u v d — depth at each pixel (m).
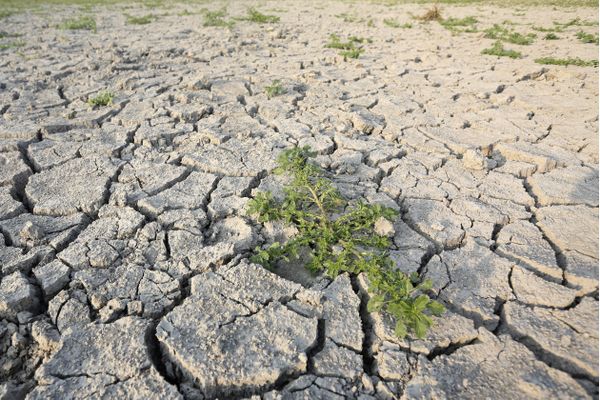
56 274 2.75
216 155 4.37
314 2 24.36
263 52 9.38
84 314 2.48
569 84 6.71
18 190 3.90
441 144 4.62
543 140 4.74
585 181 3.84
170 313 2.44
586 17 14.54
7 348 2.38
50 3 23.11
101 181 3.88
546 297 2.55
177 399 2.00
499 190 3.77
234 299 2.53
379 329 2.37
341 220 3.18
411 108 5.77
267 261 2.84
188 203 3.56
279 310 2.46
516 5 19.27
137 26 13.50
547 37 10.82
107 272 2.79
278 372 2.11
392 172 4.12
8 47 9.82
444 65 8.16
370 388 2.09
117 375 2.12
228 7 20.70
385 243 2.94
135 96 6.22
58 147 4.55
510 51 8.95
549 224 3.24
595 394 2.01
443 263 2.88
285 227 3.18
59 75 7.41
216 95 6.29
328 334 2.34
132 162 4.25
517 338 2.35
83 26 12.99
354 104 5.99
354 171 4.11
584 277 2.65
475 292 2.63
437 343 2.27
